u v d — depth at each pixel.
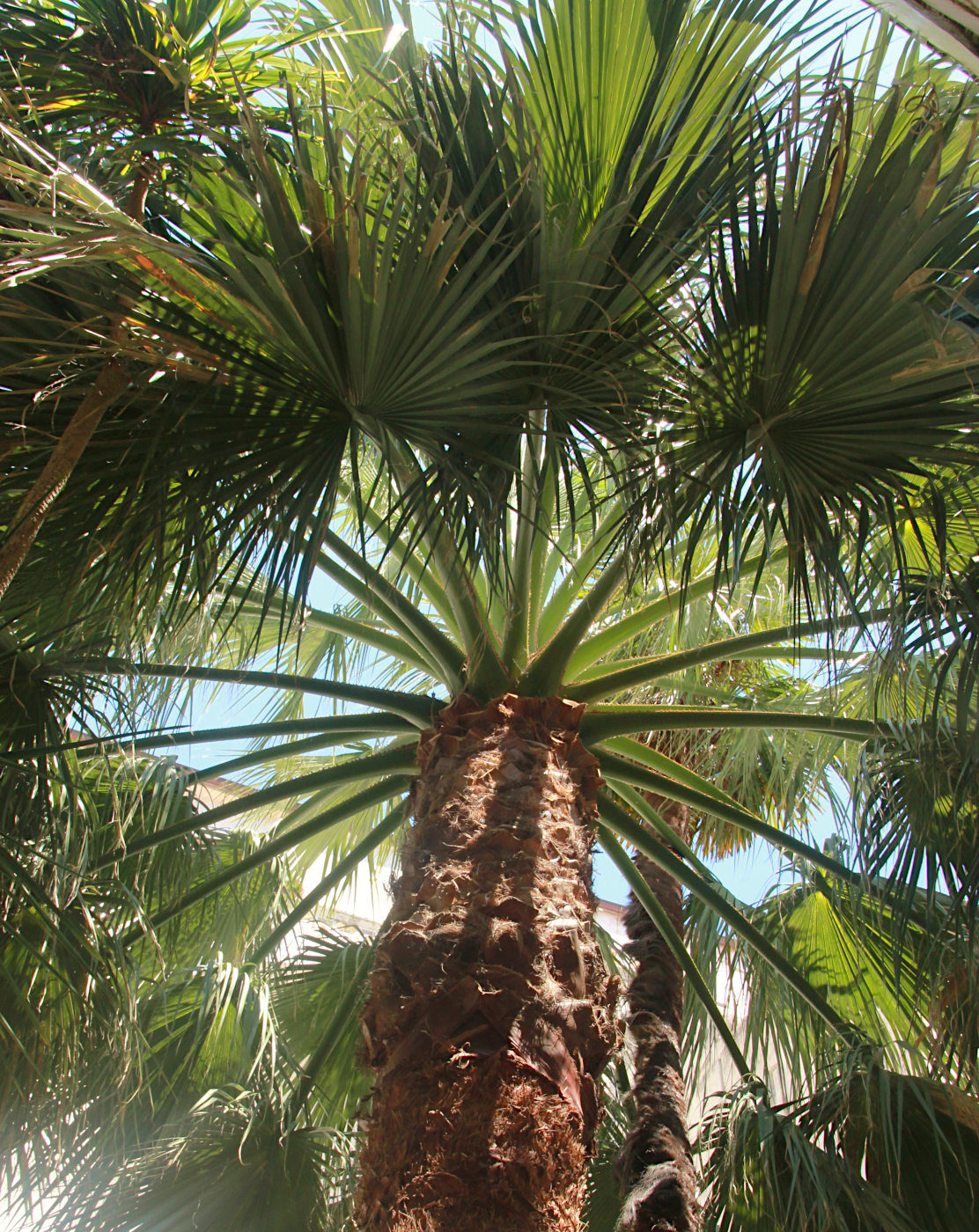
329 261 2.24
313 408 2.48
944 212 2.38
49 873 2.90
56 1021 2.98
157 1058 3.62
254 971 3.80
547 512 3.78
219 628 4.48
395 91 2.85
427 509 2.53
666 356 2.51
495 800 2.74
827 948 4.51
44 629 3.18
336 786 3.71
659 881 4.88
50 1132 3.02
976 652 2.84
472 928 2.41
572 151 2.85
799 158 2.40
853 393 2.43
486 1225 2.01
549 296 2.53
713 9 2.76
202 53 2.68
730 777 5.64
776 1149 3.32
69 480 2.54
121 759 3.66
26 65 2.51
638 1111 3.93
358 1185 2.27
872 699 3.69
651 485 2.63
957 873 3.20
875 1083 3.32
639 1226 3.36
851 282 2.27
